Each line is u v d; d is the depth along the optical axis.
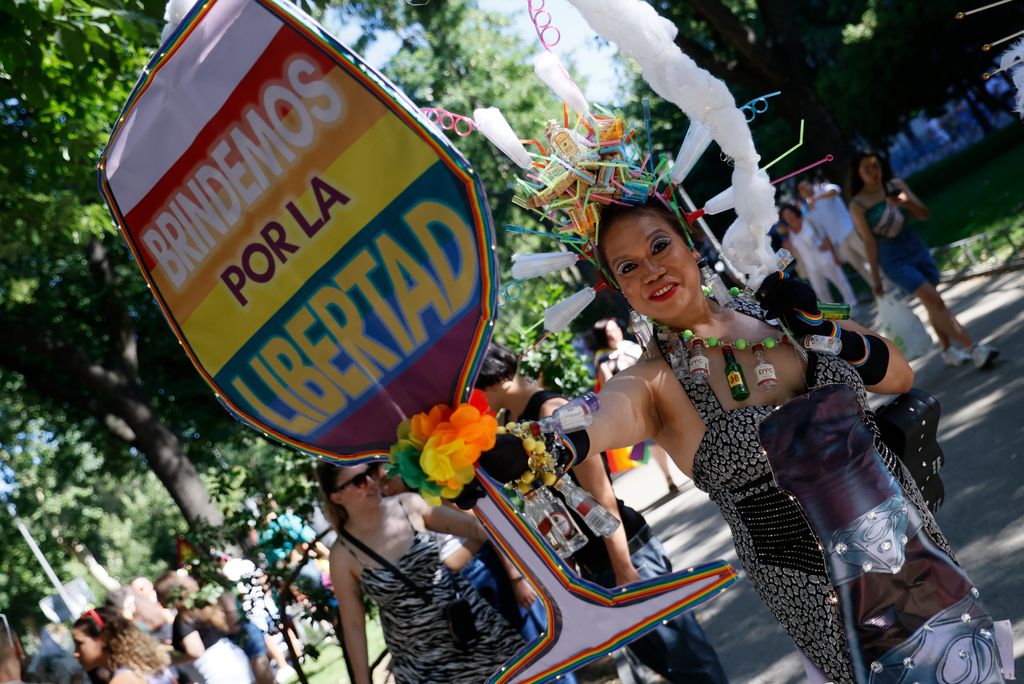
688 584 2.33
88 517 39.94
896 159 50.69
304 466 5.98
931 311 7.91
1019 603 4.39
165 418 16.66
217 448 18.83
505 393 3.77
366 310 2.32
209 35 2.25
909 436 2.75
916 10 29.61
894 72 31.06
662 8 15.83
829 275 14.56
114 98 9.33
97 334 15.23
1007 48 3.08
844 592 2.39
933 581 2.42
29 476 30.14
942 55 30.66
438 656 4.06
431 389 2.34
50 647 6.86
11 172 9.13
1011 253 11.94
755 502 2.48
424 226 2.21
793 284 2.54
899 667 2.40
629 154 2.59
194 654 6.91
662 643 4.09
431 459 2.22
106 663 6.64
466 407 2.26
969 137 47.22
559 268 2.66
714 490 2.56
